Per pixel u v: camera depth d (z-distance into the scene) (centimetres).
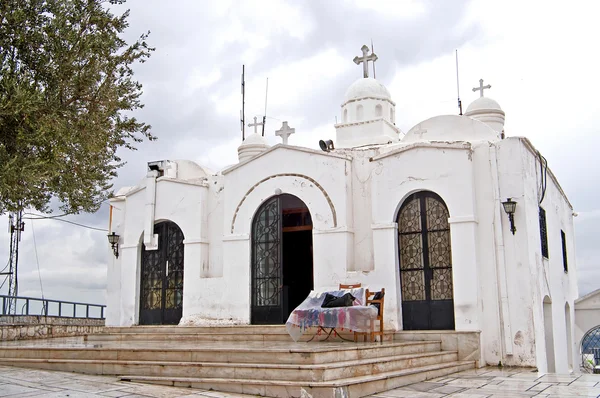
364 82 1789
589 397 844
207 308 1566
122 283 1722
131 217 1745
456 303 1295
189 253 1625
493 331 1273
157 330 1493
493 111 1647
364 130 1720
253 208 1558
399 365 1015
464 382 1003
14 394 784
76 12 847
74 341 1405
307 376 841
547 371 1428
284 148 1542
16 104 727
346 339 1252
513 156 1322
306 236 1756
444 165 1355
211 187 1669
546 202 1603
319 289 1433
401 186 1391
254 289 1534
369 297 1333
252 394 846
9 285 2427
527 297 1260
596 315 1883
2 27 793
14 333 1588
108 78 866
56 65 808
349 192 1470
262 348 966
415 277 1373
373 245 1417
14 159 725
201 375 910
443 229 1359
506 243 1298
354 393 832
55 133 776
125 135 956
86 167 895
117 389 845
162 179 1705
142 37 917
